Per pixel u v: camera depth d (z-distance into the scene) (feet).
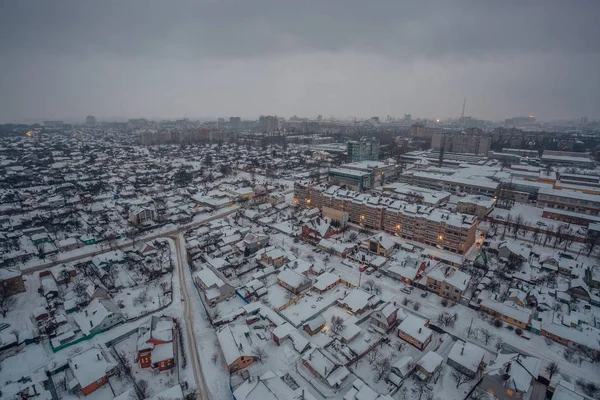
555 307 417.69
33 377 309.22
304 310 408.05
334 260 548.72
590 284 475.31
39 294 445.78
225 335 347.36
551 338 369.71
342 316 403.34
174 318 398.83
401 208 641.40
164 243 604.08
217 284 435.94
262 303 426.92
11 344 345.31
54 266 512.63
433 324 394.93
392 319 383.45
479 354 325.21
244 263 536.01
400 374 313.73
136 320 396.57
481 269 515.91
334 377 304.09
